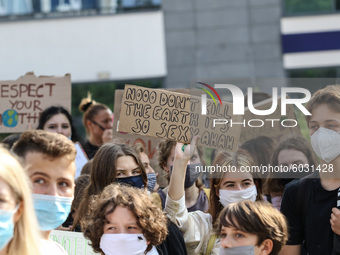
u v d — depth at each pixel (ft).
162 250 25.09
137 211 23.02
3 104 37.81
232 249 23.15
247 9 97.86
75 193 31.42
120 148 28.68
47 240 21.80
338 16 96.94
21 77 37.96
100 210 23.27
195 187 30.96
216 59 97.81
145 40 97.04
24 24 96.43
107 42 96.78
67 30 96.43
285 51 97.45
